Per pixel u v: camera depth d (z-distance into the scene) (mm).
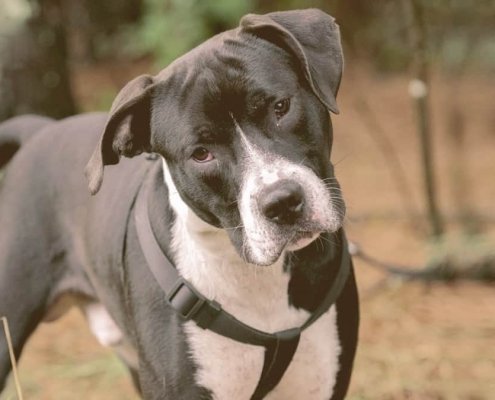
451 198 8594
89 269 3998
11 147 4684
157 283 3445
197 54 3285
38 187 4219
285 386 3582
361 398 4914
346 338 3566
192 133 3188
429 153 6840
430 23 10586
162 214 3494
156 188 3559
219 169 3180
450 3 11125
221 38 3318
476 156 10461
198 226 3338
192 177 3236
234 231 3211
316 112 3230
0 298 4082
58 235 4180
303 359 3502
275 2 11227
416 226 7793
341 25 14352
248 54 3203
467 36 13352
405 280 6402
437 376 5113
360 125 12352
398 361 5285
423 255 7027
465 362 5238
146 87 3328
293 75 3221
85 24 14383
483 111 12227
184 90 3221
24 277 4125
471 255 6375
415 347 5457
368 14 14570
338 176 10008
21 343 4141
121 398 5219
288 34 3180
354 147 11328
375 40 14688
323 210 3064
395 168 10156
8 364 4090
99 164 3324
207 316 3389
